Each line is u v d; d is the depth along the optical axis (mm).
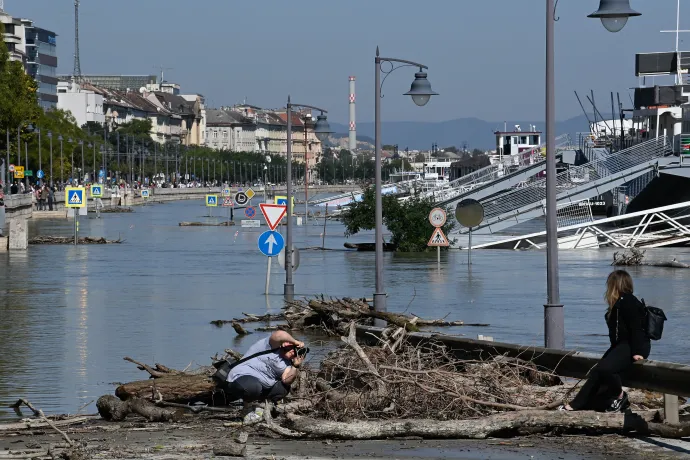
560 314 40000
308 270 101562
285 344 31109
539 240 145000
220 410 31734
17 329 57281
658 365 27062
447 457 24703
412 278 92000
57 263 110188
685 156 170250
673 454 24641
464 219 101250
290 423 28062
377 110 57219
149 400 32750
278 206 74062
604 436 27109
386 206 135000
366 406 29484
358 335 49156
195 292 79125
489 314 64188
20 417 33688
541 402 29375
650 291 79812
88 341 52531
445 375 29859
